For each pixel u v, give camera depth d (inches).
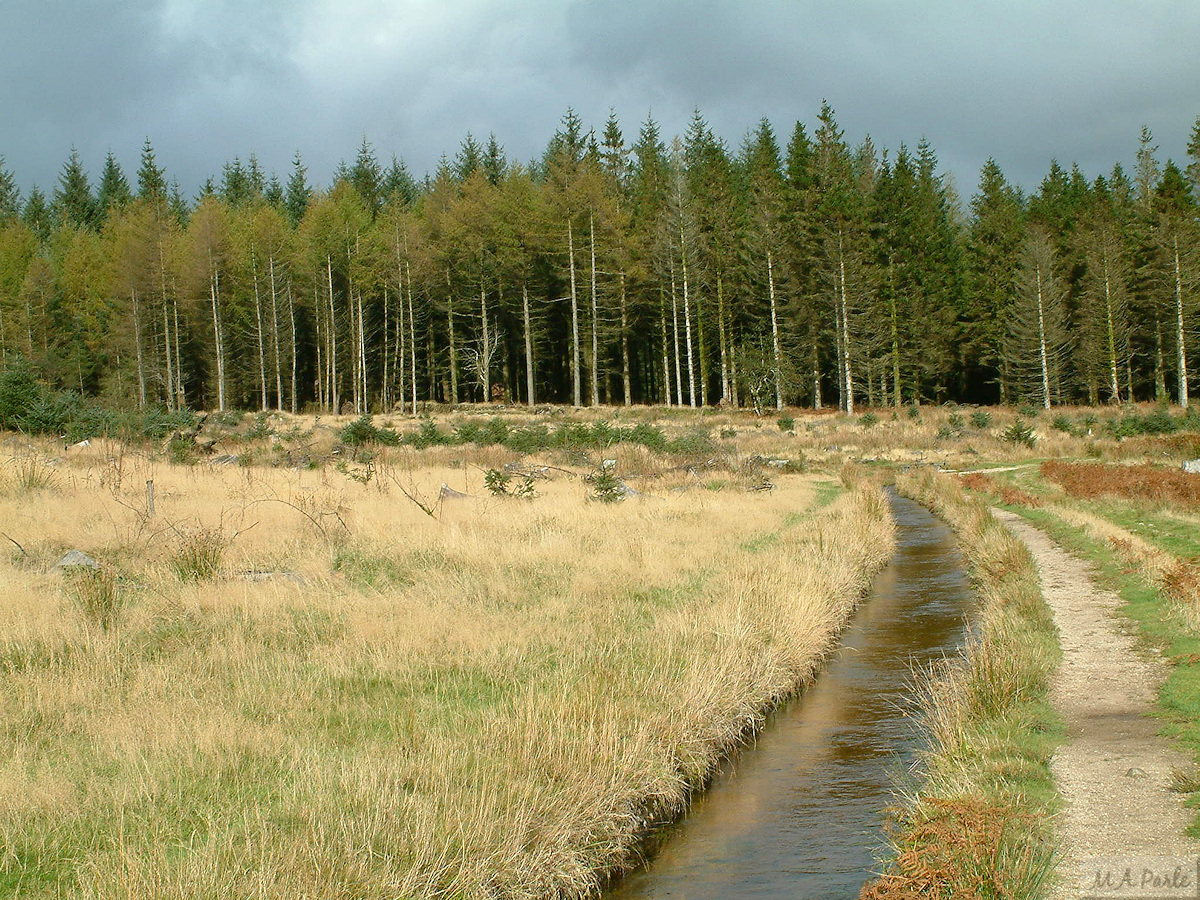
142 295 2564.0
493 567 558.3
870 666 463.2
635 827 276.5
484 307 2652.6
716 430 2105.1
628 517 806.5
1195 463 1207.6
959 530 939.3
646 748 303.6
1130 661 407.8
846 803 297.9
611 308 2608.3
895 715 383.9
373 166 3641.7
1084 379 2829.7
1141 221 2728.8
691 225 2546.8
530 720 298.7
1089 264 2711.6
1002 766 287.3
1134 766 286.0
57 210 3870.6
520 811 245.3
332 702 330.6
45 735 291.3
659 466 1304.1
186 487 837.2
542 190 2719.0
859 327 2511.1
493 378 3102.9
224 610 438.0
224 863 212.5
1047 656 415.5
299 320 2994.6
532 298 2706.7
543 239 2586.1
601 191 2613.2
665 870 260.1
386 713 322.7
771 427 2154.3
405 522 698.2
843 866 255.1
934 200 3144.7
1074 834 241.1
